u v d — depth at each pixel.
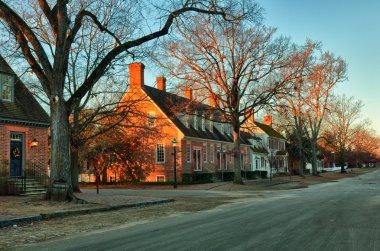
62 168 17.97
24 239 9.92
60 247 8.56
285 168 74.19
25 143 25.11
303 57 36.78
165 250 7.69
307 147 75.94
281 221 11.51
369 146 120.12
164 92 46.16
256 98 35.09
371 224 10.62
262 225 10.77
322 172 85.62
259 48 33.66
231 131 57.09
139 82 40.66
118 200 20.02
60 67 17.72
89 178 43.31
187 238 9.02
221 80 34.88
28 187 23.86
